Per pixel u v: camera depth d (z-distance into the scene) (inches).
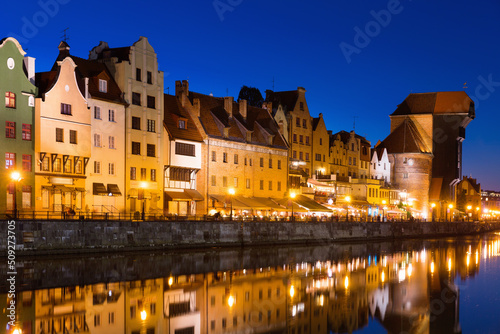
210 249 2677.2
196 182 3230.8
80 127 2518.5
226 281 1840.6
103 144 2657.5
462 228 5285.4
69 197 2470.5
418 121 5600.4
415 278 2063.2
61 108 2434.8
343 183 4399.6
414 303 1617.9
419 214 5310.0
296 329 1318.9
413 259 2723.9
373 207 4603.8
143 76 2915.8
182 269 2022.6
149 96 2947.8
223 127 3363.7
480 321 1424.7
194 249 2610.7
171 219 2711.6
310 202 3754.9
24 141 2295.8
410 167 5364.2
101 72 2709.2
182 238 2573.8
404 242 3919.8
